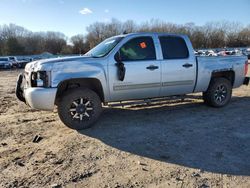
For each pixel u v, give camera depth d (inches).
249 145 199.3
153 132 228.5
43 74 223.6
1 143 210.4
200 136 218.4
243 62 325.1
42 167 168.6
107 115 283.1
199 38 3454.7
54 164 172.2
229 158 178.4
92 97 237.1
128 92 255.4
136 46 258.4
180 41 282.0
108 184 148.3
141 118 270.7
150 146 199.3
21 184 149.7
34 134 230.1
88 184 148.5
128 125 248.4
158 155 184.1
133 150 192.5
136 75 253.6
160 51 268.2
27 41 3885.3
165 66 267.7
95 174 159.2
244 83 331.9
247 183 148.4
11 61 1708.9
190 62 283.3
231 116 275.9
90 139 214.5
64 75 227.5
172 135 221.0
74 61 232.8
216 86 304.2
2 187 146.9
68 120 231.1
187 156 181.8
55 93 224.4
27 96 228.1
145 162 173.9
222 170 162.7
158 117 273.9
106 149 194.7
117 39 259.6
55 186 146.3
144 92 263.3
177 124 249.9
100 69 239.6
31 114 299.6
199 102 339.0
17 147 201.8
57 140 213.9
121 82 249.6
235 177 154.7
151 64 260.4
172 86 276.1
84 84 245.1
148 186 146.0
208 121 258.7
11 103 371.9
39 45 3922.2
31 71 230.7
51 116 287.6
